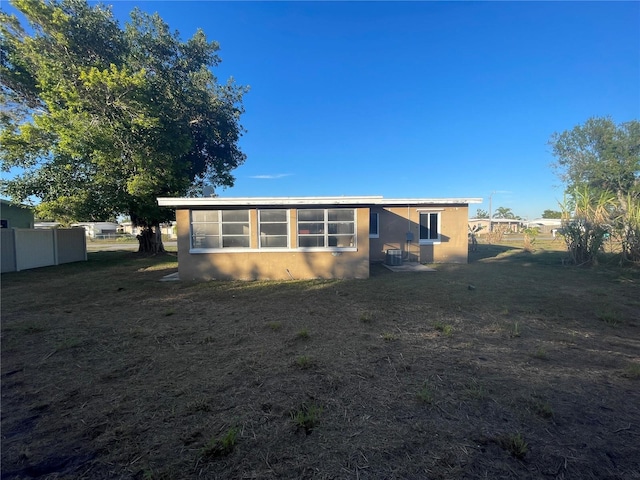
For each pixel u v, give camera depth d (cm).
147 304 723
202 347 457
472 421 275
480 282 945
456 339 480
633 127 2812
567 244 1347
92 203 1442
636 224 1209
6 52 1486
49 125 1276
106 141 1303
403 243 1423
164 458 234
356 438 253
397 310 646
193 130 1934
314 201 991
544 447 241
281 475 216
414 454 235
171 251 2361
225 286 930
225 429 267
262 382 349
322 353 429
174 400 314
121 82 1284
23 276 1178
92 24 1454
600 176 2895
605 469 220
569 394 318
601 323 556
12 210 1745
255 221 1036
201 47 1912
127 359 417
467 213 1417
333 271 1045
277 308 673
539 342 466
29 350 452
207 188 1239
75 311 666
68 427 273
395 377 357
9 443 253
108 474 220
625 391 324
